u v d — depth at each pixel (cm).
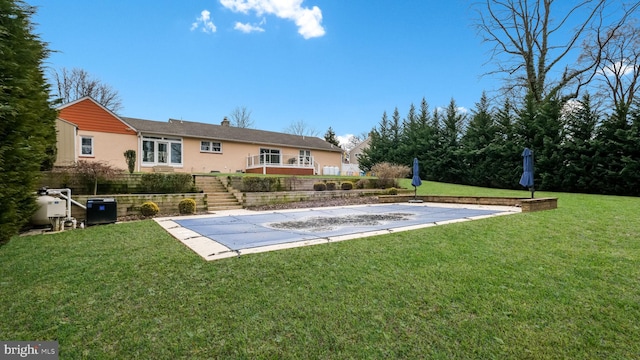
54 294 310
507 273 367
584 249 458
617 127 1326
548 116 1559
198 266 378
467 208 1010
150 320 264
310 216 842
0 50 420
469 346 237
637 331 255
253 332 250
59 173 906
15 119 452
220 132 2145
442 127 2238
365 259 410
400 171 1770
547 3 1802
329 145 2725
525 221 666
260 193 1162
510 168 1681
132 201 929
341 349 233
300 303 293
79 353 225
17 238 547
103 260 408
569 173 1442
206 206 1037
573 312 282
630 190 1277
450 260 411
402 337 247
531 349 235
